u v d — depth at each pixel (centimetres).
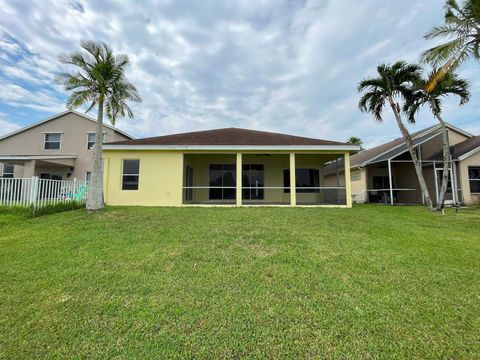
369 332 260
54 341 246
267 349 236
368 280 378
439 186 1594
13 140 1977
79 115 1973
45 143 1966
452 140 1770
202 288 351
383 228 717
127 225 722
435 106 1204
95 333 258
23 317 284
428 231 700
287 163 1549
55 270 411
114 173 1215
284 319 281
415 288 354
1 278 381
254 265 433
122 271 408
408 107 1301
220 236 609
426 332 261
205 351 233
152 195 1208
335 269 418
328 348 238
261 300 320
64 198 1002
